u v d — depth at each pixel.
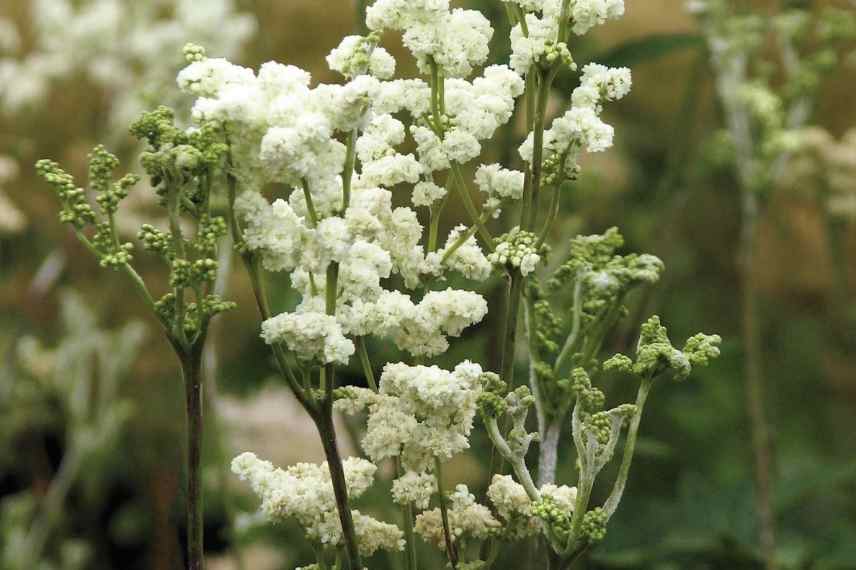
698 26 1.11
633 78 1.87
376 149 0.61
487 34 0.60
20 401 1.36
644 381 0.59
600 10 0.59
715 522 1.01
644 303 0.90
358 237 0.58
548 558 0.60
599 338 0.66
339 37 1.28
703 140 1.26
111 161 0.58
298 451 1.07
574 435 0.59
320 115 0.55
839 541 1.03
